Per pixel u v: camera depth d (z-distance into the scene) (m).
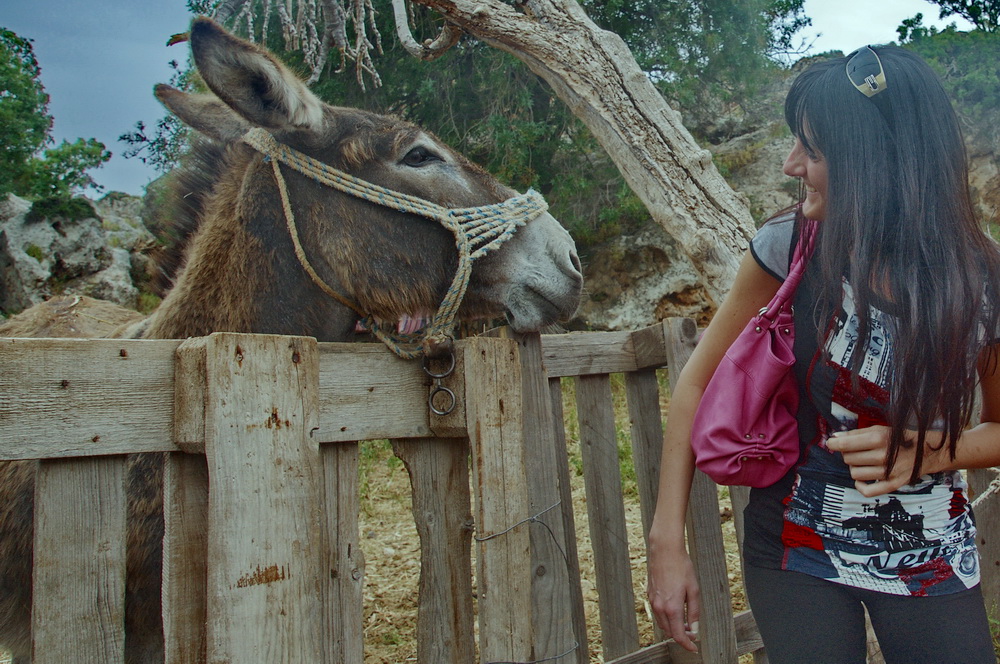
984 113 12.30
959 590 1.40
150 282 2.74
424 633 1.88
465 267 2.17
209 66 1.95
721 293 3.54
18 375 1.27
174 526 1.45
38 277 12.80
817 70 1.45
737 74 12.75
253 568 1.39
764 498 1.57
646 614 3.96
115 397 1.37
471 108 11.58
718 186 3.67
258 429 1.42
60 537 1.34
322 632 1.70
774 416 1.52
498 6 3.88
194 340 1.43
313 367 1.52
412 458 1.87
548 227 2.35
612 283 11.77
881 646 1.45
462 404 1.79
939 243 1.28
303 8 3.95
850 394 1.40
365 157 2.23
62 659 1.33
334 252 2.18
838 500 1.44
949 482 1.45
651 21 12.49
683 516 1.71
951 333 1.24
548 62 3.86
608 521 2.70
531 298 2.27
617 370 2.73
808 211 1.48
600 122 3.81
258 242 2.19
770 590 1.52
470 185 2.33
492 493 1.78
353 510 1.78
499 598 1.77
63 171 20.81
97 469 1.39
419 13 10.47
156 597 1.82
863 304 1.31
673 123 3.75
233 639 1.36
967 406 1.28
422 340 1.82
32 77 19.84
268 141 2.21
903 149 1.32
